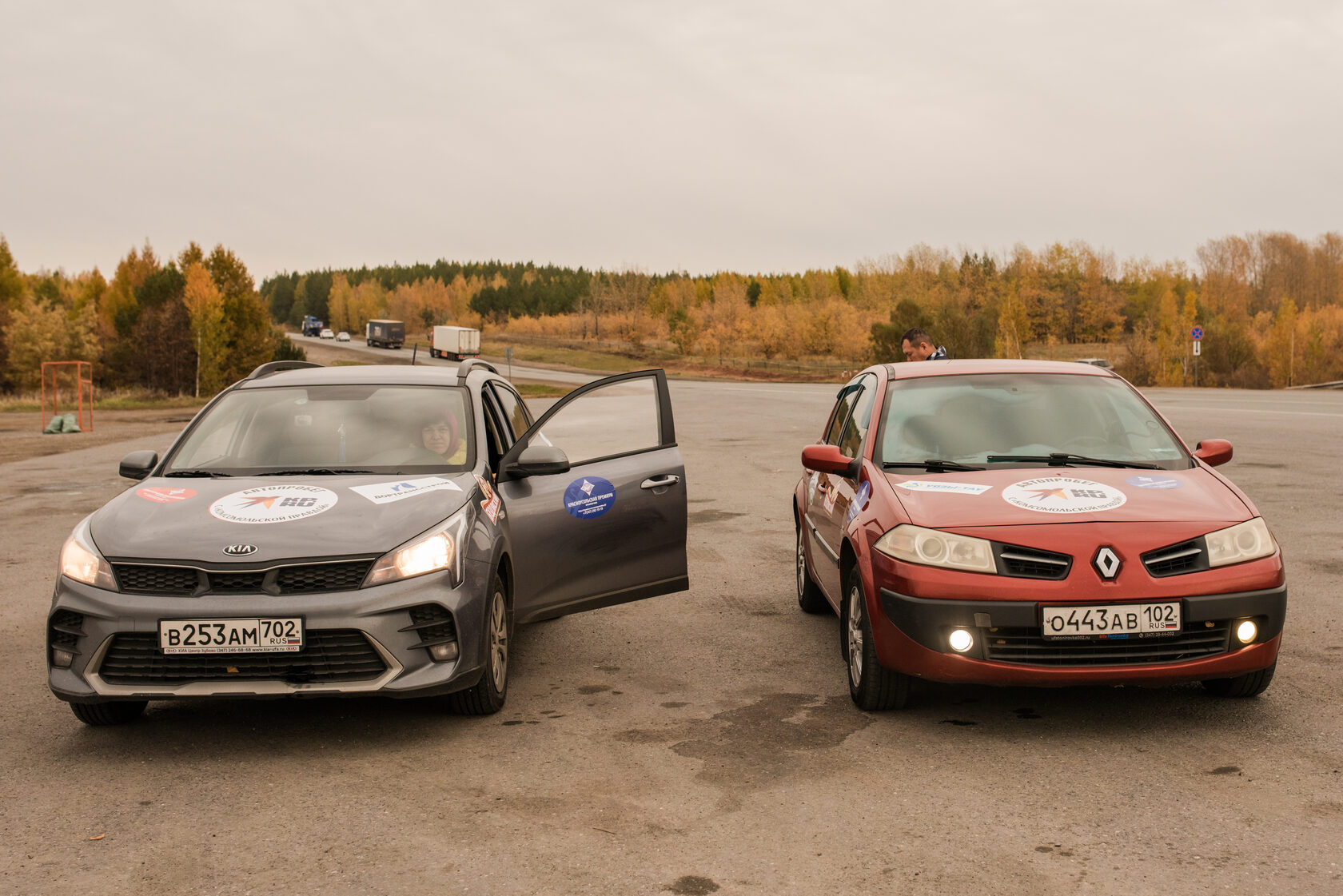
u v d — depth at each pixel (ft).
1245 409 81.71
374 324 399.24
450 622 14.01
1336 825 10.71
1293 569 24.09
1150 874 9.70
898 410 17.66
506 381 22.41
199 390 216.54
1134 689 15.87
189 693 13.30
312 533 13.98
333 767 13.19
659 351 337.31
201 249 265.75
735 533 32.45
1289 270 371.76
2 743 14.25
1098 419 17.24
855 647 15.49
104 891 9.75
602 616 21.94
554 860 10.30
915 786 12.15
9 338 215.72
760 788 12.19
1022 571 13.56
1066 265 373.61
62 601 13.67
